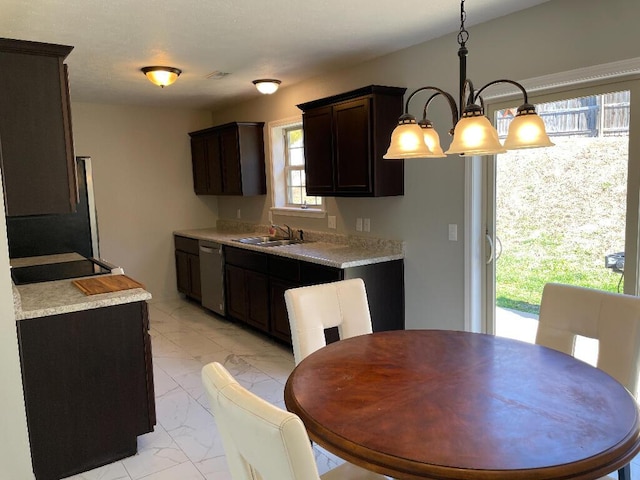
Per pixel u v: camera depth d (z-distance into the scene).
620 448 1.22
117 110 5.80
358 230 4.25
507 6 2.82
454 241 3.42
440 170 3.47
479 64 3.14
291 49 3.59
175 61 3.86
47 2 2.59
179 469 2.47
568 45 2.68
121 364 2.57
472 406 1.44
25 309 2.33
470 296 3.36
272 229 5.18
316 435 1.35
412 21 3.03
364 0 2.67
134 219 6.00
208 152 5.91
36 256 4.27
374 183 3.58
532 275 3.10
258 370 3.75
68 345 2.42
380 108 3.54
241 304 4.86
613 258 2.70
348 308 2.38
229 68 4.11
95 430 2.51
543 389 1.55
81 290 2.70
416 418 1.38
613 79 2.59
